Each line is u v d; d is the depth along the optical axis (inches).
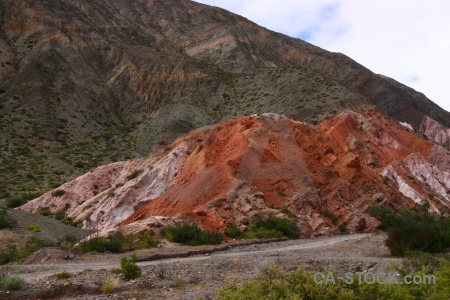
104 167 1844.2
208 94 3464.6
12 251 877.8
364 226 1311.5
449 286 333.7
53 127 2906.0
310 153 1549.0
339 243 948.0
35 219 1418.6
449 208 1974.7
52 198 1764.3
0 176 2292.1
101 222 1449.3
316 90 3006.9
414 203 1717.5
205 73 3651.6
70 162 2578.7
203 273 578.9
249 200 1245.1
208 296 451.8
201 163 1443.2
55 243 933.2
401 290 328.5
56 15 4160.9
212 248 886.4
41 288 480.1
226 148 1485.0
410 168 2266.2
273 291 315.9
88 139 2915.8
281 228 1154.0
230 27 5378.9
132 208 1461.6
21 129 2824.8
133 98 3575.3
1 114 2960.1
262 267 608.7
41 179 2322.8
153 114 3309.5
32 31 3971.5
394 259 642.2
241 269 612.7
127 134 3080.7
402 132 2603.3
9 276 494.0
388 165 2005.4
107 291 481.1
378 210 1362.0
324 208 1339.8
